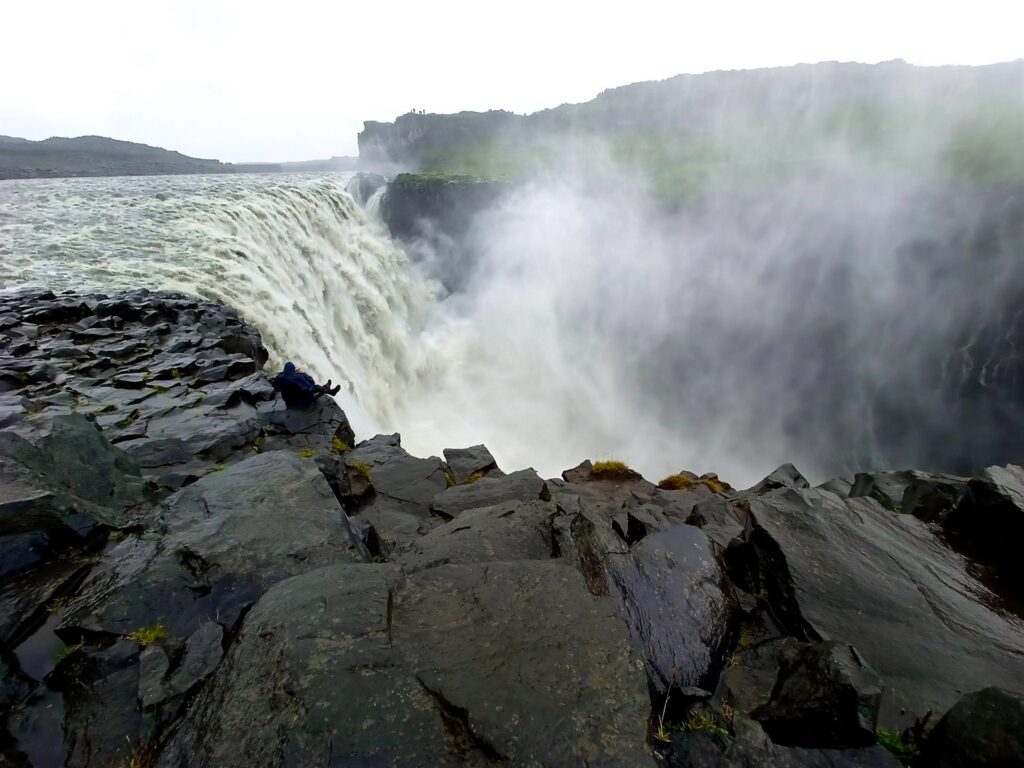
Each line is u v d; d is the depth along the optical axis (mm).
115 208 28375
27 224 23828
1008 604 5383
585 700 2846
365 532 5660
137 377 11203
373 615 3340
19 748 3092
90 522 4973
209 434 8766
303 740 2598
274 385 10922
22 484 4879
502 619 3391
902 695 4156
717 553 5148
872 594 5340
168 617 3863
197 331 14297
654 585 4602
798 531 6148
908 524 6516
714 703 3521
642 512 8539
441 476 9266
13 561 4453
